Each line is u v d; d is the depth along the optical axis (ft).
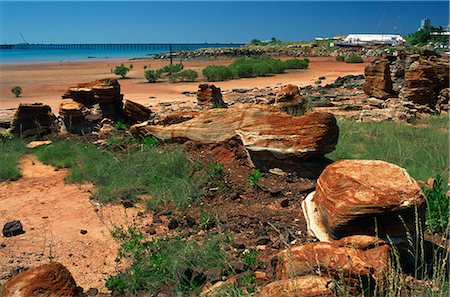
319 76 135.74
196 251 20.88
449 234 20.61
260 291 16.03
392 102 66.08
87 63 242.37
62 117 45.80
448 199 23.44
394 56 74.02
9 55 397.80
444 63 68.18
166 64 214.90
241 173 31.42
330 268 15.69
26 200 29.99
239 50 271.08
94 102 49.21
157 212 27.43
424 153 38.42
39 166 37.52
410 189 18.08
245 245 22.24
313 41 358.43
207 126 34.88
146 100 87.35
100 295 18.48
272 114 31.53
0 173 34.42
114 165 34.65
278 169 30.99
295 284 15.39
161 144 37.70
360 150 40.01
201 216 25.36
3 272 20.45
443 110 66.64
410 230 18.13
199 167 32.35
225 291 16.94
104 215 27.14
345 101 75.56
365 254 16.26
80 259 21.85
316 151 29.84
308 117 30.14
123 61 260.21
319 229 20.12
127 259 21.70
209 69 134.10
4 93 101.50
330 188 19.21
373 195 17.93
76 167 36.06
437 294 15.64
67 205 28.89
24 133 45.19
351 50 249.55
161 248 21.83
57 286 16.62
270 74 145.59
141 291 18.69
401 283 15.71
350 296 15.12
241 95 90.22
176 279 18.65
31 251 22.67
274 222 24.59
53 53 456.45
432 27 306.96
